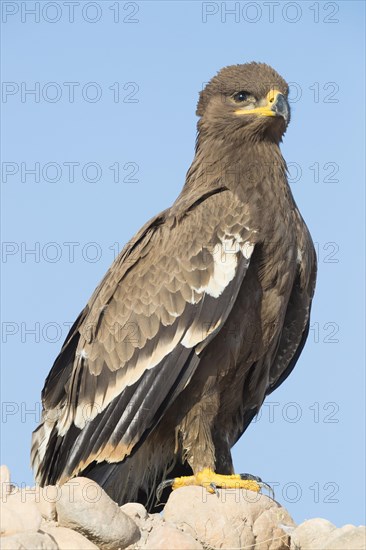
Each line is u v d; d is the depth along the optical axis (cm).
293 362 1425
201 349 1250
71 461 1284
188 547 962
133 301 1294
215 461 1298
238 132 1393
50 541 914
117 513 995
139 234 1341
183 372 1253
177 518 1052
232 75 1443
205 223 1288
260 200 1305
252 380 1334
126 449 1258
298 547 1066
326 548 982
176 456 1316
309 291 1373
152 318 1275
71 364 1359
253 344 1303
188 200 1323
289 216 1321
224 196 1305
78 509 984
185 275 1272
